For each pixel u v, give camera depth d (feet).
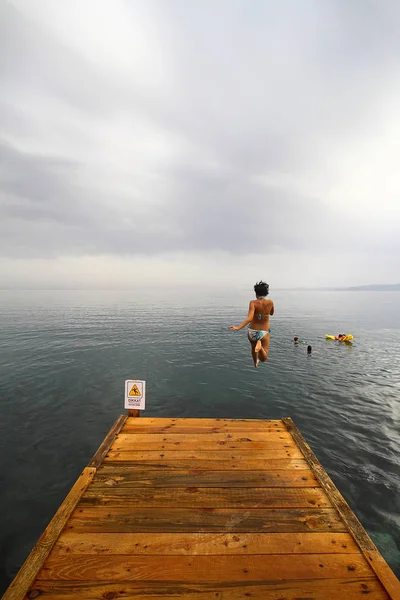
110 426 28.53
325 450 24.86
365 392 39.22
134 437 17.10
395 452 24.58
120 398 35.83
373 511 17.79
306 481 13.11
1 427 28.02
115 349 63.72
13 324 103.60
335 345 72.18
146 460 14.65
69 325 102.01
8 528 16.26
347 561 8.98
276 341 76.18
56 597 7.64
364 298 419.95
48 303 225.76
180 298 318.24
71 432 27.25
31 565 8.45
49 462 22.53
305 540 9.78
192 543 9.54
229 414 32.35
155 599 7.64
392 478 21.06
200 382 42.86
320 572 8.56
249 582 8.20
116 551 9.17
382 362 55.72
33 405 33.37
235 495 12.05
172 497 11.85
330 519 10.80
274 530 10.19
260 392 38.93
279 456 15.20
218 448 15.93
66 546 9.34
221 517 10.78
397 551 14.89
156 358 56.49
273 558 9.04
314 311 181.88
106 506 11.27
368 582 8.26
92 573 8.39
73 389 38.81
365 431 28.30
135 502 11.52
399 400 36.45
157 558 8.96
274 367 51.42
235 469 13.96
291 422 18.95
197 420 19.57
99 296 359.87
